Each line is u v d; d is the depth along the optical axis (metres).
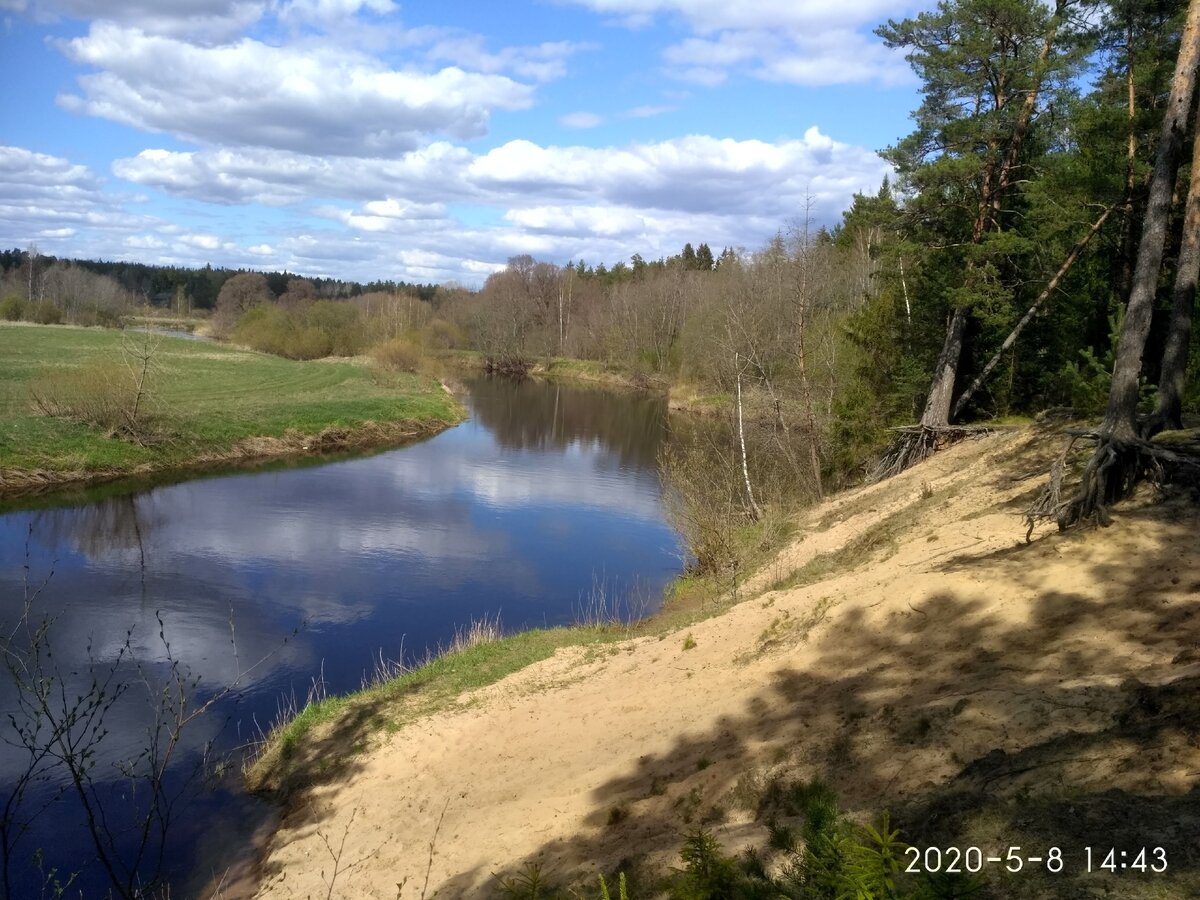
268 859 9.16
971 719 6.61
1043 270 22.53
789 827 5.90
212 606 17.34
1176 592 8.00
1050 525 10.61
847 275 38.75
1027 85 20.50
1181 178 19.44
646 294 75.56
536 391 66.75
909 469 19.66
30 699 12.41
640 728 9.68
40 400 30.69
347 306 78.56
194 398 41.31
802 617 10.91
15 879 8.75
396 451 37.62
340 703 12.66
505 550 22.53
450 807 9.25
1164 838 4.25
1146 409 15.30
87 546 21.09
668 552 22.78
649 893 5.77
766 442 25.27
